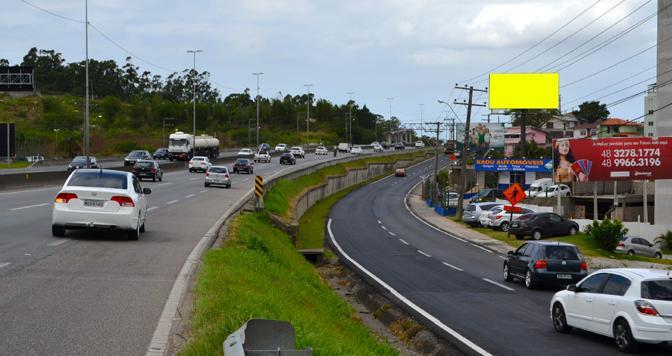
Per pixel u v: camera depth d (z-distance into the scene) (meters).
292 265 25.55
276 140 196.50
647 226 56.81
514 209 55.78
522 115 95.56
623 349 15.38
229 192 50.44
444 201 78.31
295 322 10.53
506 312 21.41
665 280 15.30
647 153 59.78
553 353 15.48
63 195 19.66
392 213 74.31
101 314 10.49
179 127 183.50
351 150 156.12
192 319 10.09
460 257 39.03
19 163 93.44
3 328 9.40
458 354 15.82
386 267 33.69
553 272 26.06
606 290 16.23
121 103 193.50
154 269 15.22
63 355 8.15
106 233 21.80
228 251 18.92
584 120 167.62
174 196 43.94
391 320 21.50
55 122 151.62
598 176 60.50
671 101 59.06
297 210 59.25
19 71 56.62
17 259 15.66
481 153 119.12
